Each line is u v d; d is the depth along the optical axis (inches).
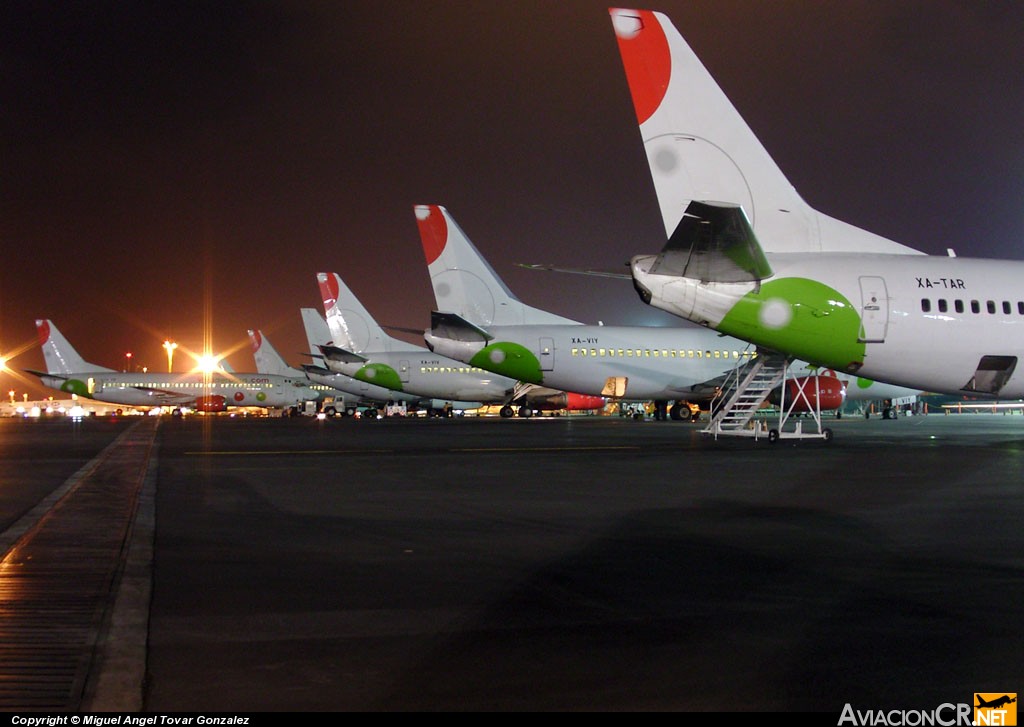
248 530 463.8
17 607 296.8
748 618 280.8
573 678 223.6
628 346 1979.6
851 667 232.2
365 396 3225.9
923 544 415.2
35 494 644.7
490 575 347.6
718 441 1253.7
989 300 1008.2
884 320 979.9
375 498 602.5
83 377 3821.4
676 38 946.7
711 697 210.5
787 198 989.2
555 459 940.6
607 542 422.6
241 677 224.2
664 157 948.0
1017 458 923.4
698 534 445.7
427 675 225.9
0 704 206.8
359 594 315.3
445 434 1585.9
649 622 276.1
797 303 959.0
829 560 376.5
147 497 611.2
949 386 1041.5
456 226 1994.3
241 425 2269.9
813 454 991.6
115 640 256.7
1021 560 376.2
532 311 2011.6
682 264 900.0
